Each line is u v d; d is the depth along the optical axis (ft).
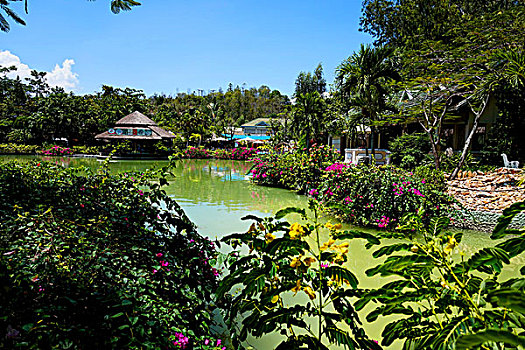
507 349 3.76
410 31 66.80
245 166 87.30
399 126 60.34
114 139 120.78
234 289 12.82
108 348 6.10
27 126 132.26
